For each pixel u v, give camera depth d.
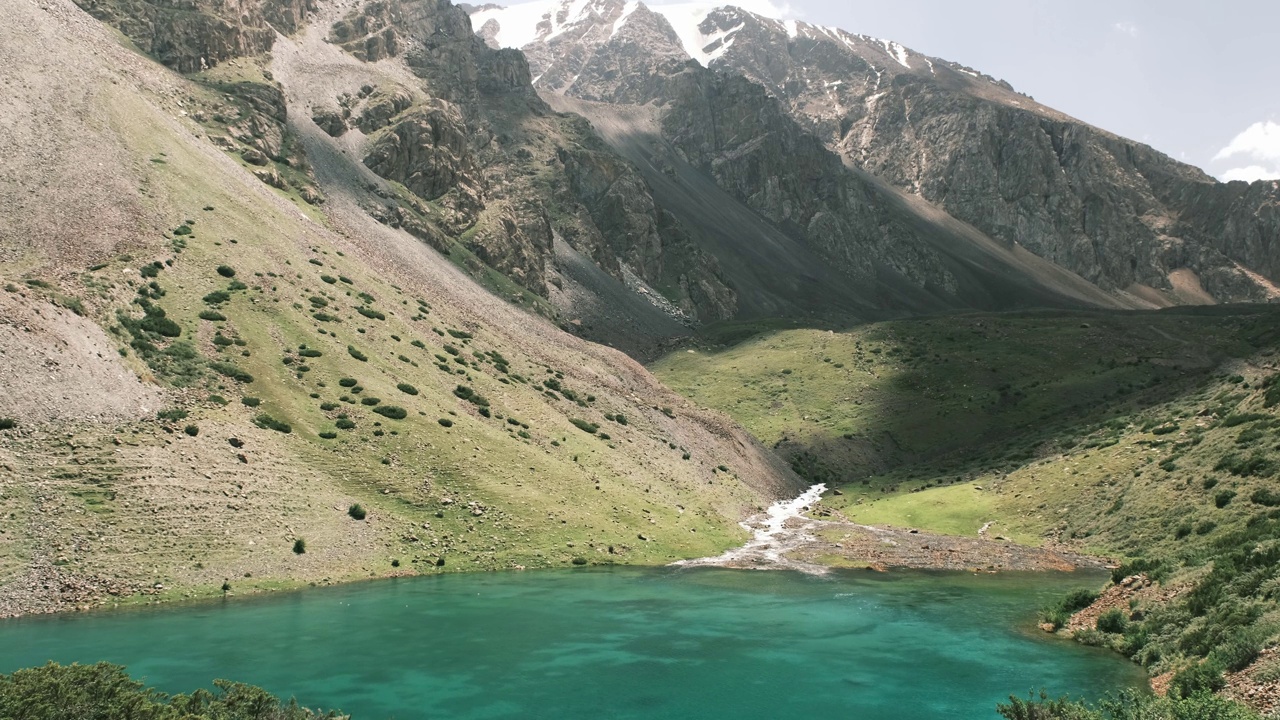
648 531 68.62
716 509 83.81
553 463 75.94
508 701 30.05
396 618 41.69
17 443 47.69
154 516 47.50
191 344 68.31
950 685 32.72
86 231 76.00
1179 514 63.69
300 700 29.20
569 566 58.12
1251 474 60.78
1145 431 90.56
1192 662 31.50
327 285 95.44
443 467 66.12
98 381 55.78
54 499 45.41
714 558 64.94
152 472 50.50
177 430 55.88
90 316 63.03
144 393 58.28
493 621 41.81
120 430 53.12
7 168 77.88
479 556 56.72
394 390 76.31
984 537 78.50
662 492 81.62
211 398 62.09
